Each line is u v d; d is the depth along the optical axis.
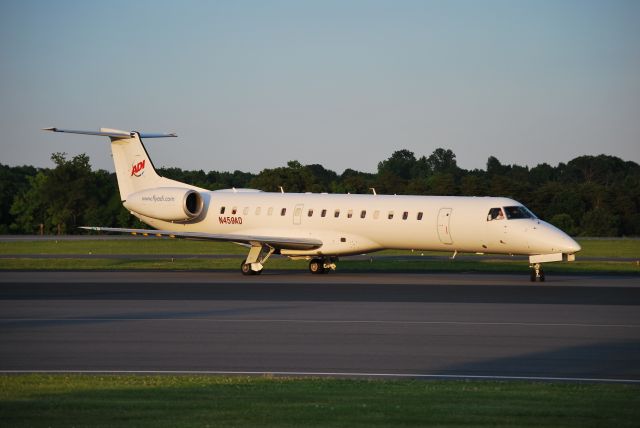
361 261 141.00
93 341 54.38
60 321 64.00
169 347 52.22
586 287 93.75
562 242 100.81
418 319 65.62
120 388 38.75
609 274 116.38
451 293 86.56
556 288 92.44
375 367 45.94
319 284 97.75
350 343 53.94
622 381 41.94
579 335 57.47
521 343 54.03
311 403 35.34
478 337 56.56
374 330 59.66
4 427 31.16
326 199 118.12
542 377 43.16
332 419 32.44
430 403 35.41
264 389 38.59
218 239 112.38
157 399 36.22
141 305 75.00
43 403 35.22
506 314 68.81
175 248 189.00
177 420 32.22
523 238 102.81
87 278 106.25
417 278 108.00
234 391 38.06
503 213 105.12
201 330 59.38
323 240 115.06
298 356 49.25
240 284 97.38
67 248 186.88
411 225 110.44
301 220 117.69
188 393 37.56
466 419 32.50
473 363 47.12
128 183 128.38
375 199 115.25
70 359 48.00
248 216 121.31
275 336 56.75
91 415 33.00
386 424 31.72
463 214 107.25
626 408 34.59
